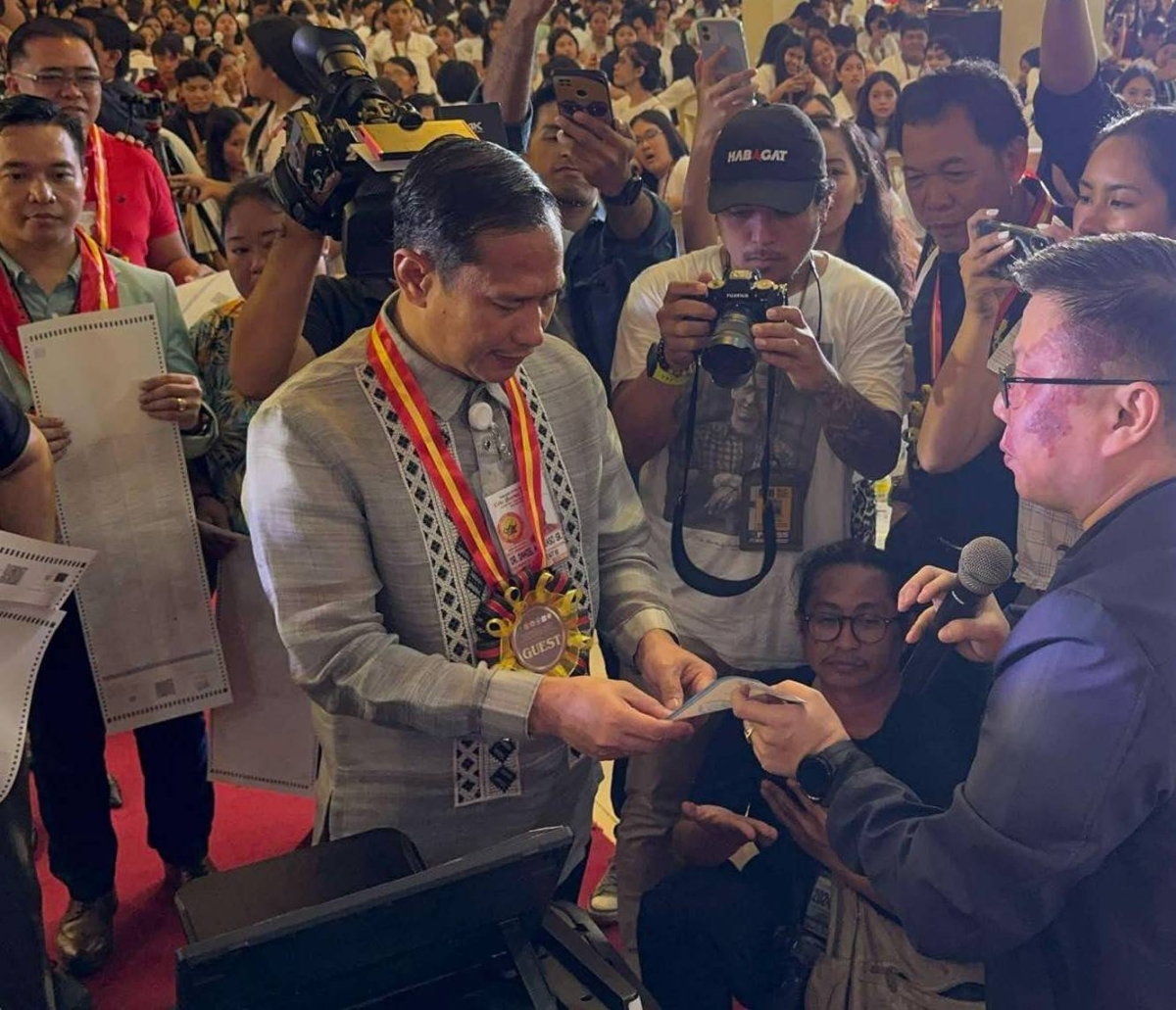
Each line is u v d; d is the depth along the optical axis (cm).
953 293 208
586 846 165
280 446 134
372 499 136
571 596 146
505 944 114
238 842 266
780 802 162
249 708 213
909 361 213
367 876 127
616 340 207
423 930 107
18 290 208
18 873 158
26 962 158
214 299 250
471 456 140
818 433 192
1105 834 106
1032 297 116
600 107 212
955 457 187
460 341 129
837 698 182
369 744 145
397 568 138
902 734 177
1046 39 233
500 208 122
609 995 111
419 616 139
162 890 247
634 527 162
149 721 208
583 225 228
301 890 125
